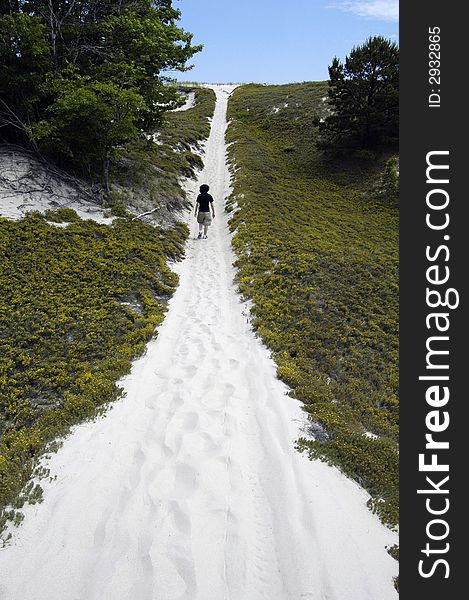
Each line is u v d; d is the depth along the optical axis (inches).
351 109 1286.9
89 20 839.7
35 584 173.6
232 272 623.5
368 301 558.9
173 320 468.1
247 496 221.3
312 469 242.7
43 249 558.6
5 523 203.0
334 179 1240.8
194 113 1822.1
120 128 723.4
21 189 686.5
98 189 772.0
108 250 596.7
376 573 184.2
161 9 891.4
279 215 877.8
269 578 179.5
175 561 181.9
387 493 239.5
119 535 194.4
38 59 719.1
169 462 243.1
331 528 201.0
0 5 764.0
